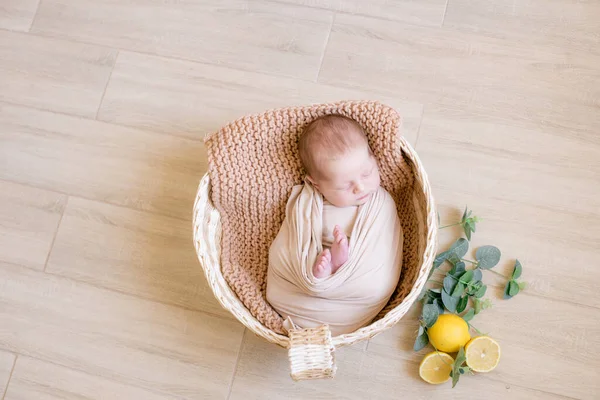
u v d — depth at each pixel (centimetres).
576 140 146
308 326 132
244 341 145
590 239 141
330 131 127
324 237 134
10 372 149
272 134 133
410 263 134
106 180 157
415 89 153
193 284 149
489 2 155
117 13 167
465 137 149
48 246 155
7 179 160
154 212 154
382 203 133
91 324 149
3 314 152
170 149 157
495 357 133
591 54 150
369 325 121
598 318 138
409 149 130
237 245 141
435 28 155
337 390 140
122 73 163
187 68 161
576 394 135
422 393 138
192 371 145
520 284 139
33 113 164
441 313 139
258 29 161
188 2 165
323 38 158
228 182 135
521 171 146
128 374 146
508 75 151
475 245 143
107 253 153
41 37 168
